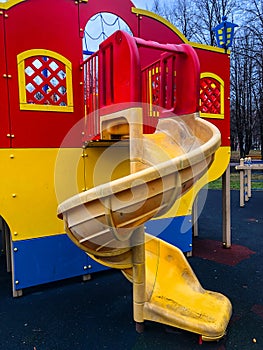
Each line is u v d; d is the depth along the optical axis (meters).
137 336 2.29
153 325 2.42
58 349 2.15
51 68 2.98
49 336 2.30
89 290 3.06
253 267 3.57
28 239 2.98
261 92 15.98
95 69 2.78
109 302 2.82
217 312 2.34
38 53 2.91
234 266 3.61
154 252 2.80
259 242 4.55
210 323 2.21
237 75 17.23
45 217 3.04
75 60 3.08
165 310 2.28
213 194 9.23
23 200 2.93
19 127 2.88
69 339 2.27
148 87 3.11
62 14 3.00
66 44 3.03
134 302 2.33
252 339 2.23
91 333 2.34
